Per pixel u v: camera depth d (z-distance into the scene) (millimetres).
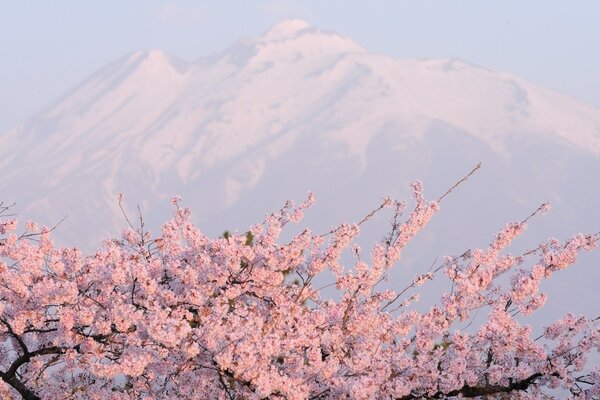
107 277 19375
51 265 19484
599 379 18859
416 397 19125
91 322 19125
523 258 20109
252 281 20734
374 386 17453
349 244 20750
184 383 19016
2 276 19312
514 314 19453
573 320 19078
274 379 17859
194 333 18094
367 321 19906
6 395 20297
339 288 20312
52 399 21328
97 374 17906
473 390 19141
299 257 20891
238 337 17781
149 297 19188
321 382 18828
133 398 20766
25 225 20844
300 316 19594
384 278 20703
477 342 19391
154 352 18172
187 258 20984
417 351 19484
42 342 21547
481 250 19906
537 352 18969
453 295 19406
